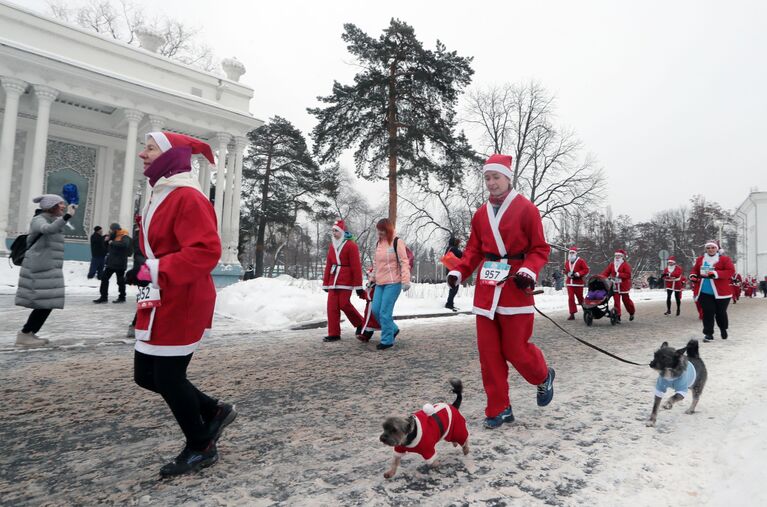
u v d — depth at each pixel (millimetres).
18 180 20312
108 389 4336
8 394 4160
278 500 2223
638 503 2160
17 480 2480
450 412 2623
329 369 5375
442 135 23031
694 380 3561
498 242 3389
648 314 14453
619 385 4719
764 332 9469
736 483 2312
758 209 63688
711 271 8062
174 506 2172
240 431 3264
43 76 17531
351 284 7391
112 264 11945
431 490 2324
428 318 11531
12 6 17594
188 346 2346
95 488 2379
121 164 22969
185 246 2270
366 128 23094
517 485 2375
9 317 8875
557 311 14672
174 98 20531
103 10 29328
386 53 22250
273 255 45156
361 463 2688
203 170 24203
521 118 30672
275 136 39719
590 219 31859
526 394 4340
